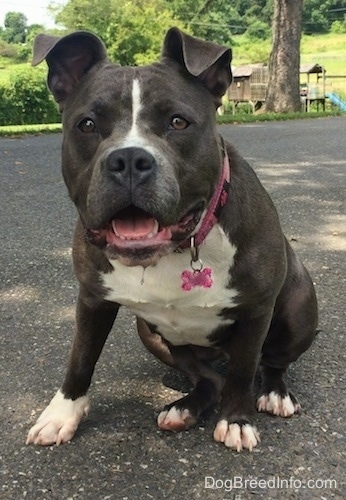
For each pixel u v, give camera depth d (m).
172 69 0.67
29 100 6.71
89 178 0.64
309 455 0.66
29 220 1.59
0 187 1.99
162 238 0.62
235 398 0.72
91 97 0.65
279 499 0.59
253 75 8.47
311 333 0.81
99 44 0.71
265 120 5.07
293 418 0.73
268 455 0.66
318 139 3.42
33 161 2.52
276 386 0.77
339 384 0.81
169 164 0.60
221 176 0.68
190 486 0.61
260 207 0.72
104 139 0.64
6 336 0.94
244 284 0.69
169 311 0.71
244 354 0.72
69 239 1.42
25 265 1.25
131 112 0.63
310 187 2.00
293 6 5.81
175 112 0.64
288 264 0.78
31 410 0.75
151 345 0.84
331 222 1.57
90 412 0.75
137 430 0.71
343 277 1.19
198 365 0.80
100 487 0.61
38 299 1.08
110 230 0.62
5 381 0.81
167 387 0.81
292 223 1.57
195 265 0.68
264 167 2.41
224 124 4.64
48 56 0.72
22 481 0.62
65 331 0.96
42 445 0.68
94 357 0.72
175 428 0.70
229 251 0.68
